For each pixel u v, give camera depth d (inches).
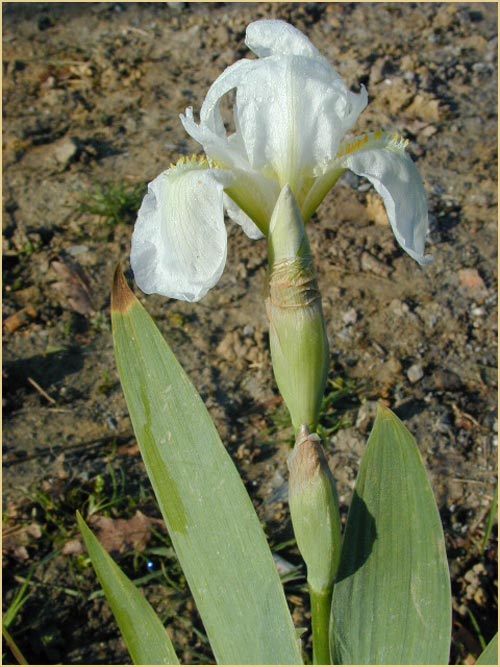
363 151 9.8
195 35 27.6
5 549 14.9
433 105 23.7
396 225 9.3
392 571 9.8
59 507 15.6
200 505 9.8
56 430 17.1
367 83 24.8
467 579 14.3
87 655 13.6
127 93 25.4
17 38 28.1
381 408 9.8
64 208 21.8
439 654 9.6
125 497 15.8
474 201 21.4
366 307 19.0
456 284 19.5
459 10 28.3
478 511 15.3
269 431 16.9
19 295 19.8
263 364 18.1
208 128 9.7
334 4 28.8
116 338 10.0
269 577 9.5
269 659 9.5
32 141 23.8
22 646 13.7
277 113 9.6
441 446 16.3
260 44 10.4
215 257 9.3
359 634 9.7
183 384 9.9
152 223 9.8
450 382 17.5
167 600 14.3
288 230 9.1
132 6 29.6
